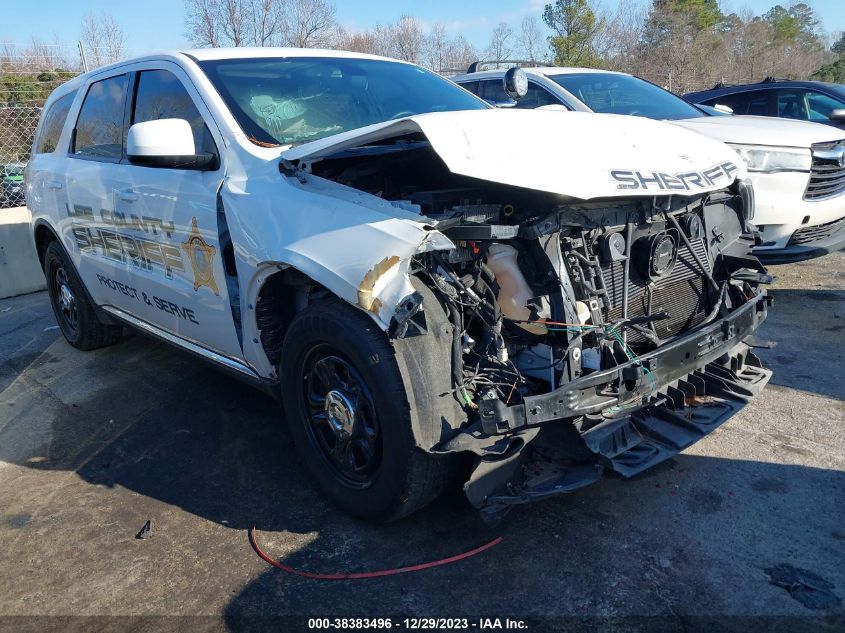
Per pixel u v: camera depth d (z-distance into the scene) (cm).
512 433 250
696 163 297
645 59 3397
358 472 283
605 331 264
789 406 378
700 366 289
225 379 463
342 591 251
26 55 1048
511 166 243
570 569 256
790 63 4216
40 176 497
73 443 387
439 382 248
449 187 313
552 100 657
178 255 345
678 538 270
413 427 244
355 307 258
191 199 327
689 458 328
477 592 247
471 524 286
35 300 756
